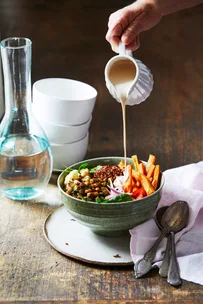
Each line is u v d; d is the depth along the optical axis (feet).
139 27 4.72
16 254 3.94
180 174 4.54
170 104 6.23
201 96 6.44
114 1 9.54
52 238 4.06
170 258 3.78
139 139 5.47
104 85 6.65
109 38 4.72
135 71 4.22
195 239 3.97
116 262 3.80
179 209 4.09
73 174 4.16
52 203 4.54
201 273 3.69
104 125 5.75
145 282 3.67
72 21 8.67
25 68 4.36
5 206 4.50
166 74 7.00
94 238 4.07
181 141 5.43
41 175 4.50
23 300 3.51
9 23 8.47
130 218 3.87
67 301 3.51
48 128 4.80
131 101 4.25
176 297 3.54
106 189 4.07
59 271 3.77
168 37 8.14
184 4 5.12
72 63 7.25
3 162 4.45
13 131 4.50
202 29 8.47
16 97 4.46
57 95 5.15
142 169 4.23
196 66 7.25
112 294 3.57
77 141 4.88
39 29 8.30
